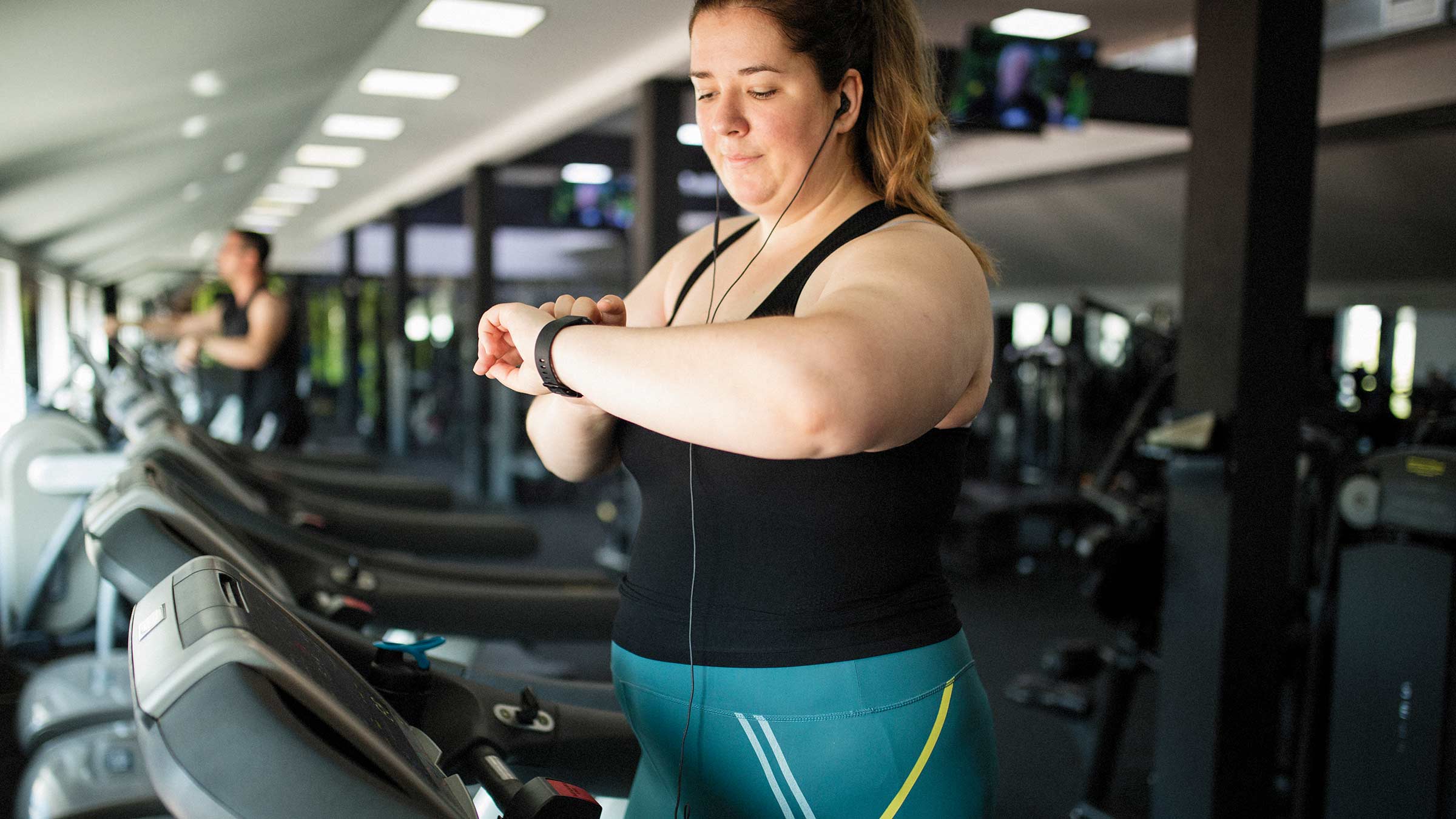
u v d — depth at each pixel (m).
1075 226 10.07
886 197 0.87
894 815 0.81
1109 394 9.49
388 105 5.78
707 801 0.85
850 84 0.86
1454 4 4.59
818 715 0.80
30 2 2.07
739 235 1.01
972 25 5.89
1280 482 2.54
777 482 0.79
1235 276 2.46
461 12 4.09
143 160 4.58
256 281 4.31
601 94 5.48
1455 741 2.16
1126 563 2.78
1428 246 7.55
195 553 1.09
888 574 0.81
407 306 11.25
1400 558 2.23
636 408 0.66
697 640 0.84
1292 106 2.45
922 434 0.74
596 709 1.31
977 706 0.86
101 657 2.35
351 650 1.10
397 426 11.53
